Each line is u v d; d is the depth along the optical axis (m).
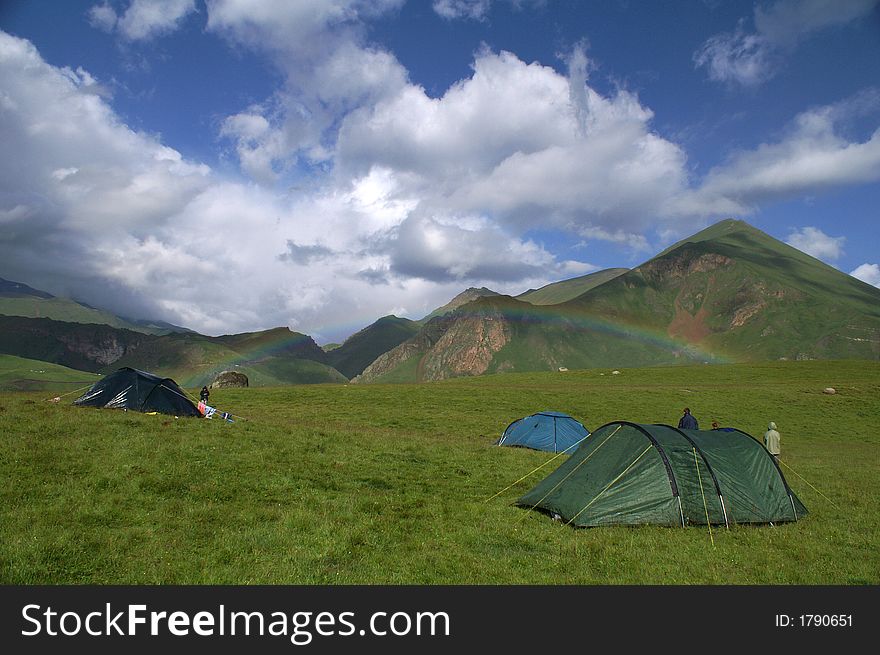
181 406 30.64
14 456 18.02
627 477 16.84
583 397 70.81
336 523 14.51
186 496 16.17
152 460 19.12
